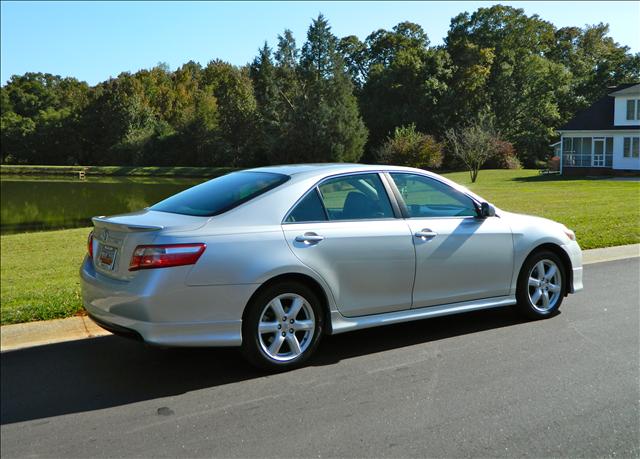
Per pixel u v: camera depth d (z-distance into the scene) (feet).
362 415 13.11
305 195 16.46
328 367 16.14
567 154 155.53
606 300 23.00
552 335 18.66
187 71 338.54
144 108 292.20
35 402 14.07
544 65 226.38
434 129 221.87
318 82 229.45
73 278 28.30
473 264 18.62
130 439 12.18
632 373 15.40
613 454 11.35
